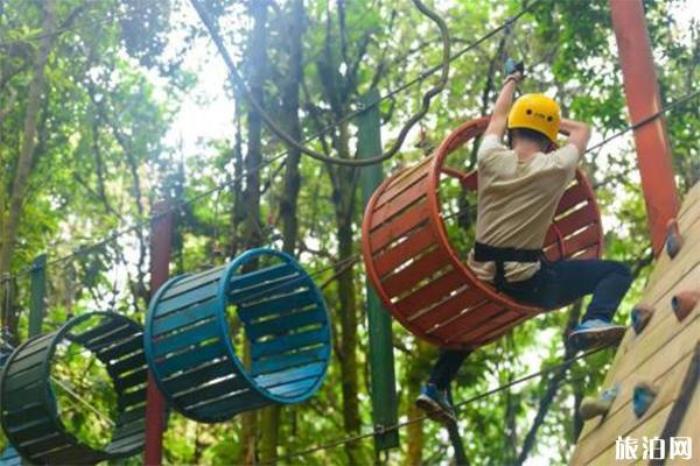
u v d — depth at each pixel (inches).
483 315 311.0
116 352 450.0
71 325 429.4
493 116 292.8
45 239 881.5
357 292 868.6
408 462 758.5
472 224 725.9
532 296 291.0
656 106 282.0
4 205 828.6
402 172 324.5
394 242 309.6
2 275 620.7
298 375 386.0
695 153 681.0
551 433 954.1
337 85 787.4
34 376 420.2
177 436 911.7
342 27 771.4
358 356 882.1
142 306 862.5
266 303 393.7
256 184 718.5
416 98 855.1
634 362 230.1
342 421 855.7
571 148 286.8
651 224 274.1
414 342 807.1
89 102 885.2
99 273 848.9
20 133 831.1
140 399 452.8
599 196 808.9
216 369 360.5
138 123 895.1
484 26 849.5
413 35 860.6
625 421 213.5
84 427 636.7
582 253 337.7
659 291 242.2
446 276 302.5
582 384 727.1
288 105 740.7
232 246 729.6
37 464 438.6
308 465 773.3
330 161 347.6
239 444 717.9
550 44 727.7
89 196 953.5
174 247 830.5
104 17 774.5
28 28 777.6
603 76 650.2
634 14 288.7
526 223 284.0
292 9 753.6
